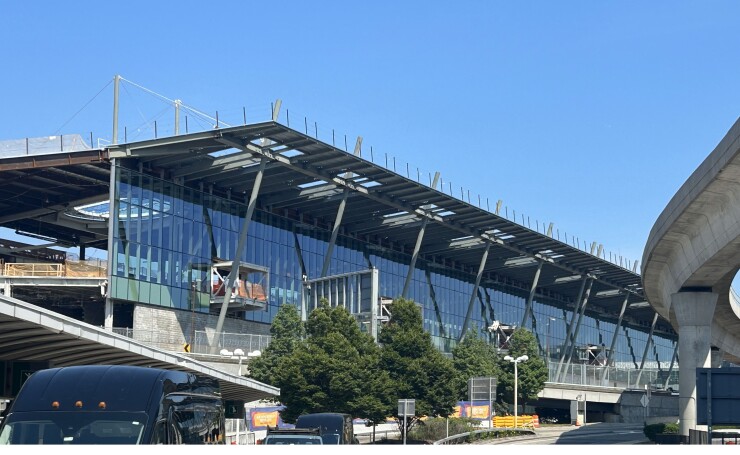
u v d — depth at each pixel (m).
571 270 104.31
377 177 72.88
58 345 27.70
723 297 54.00
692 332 46.88
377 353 59.72
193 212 73.19
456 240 95.06
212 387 15.82
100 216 79.62
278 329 66.00
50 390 13.09
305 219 85.44
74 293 69.94
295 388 55.38
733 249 38.47
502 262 104.44
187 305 71.75
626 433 77.88
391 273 94.38
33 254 82.38
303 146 65.94
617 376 105.94
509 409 88.94
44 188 70.19
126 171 66.75
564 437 70.81
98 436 12.48
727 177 33.66
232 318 76.38
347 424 36.50
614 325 136.38
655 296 59.28
